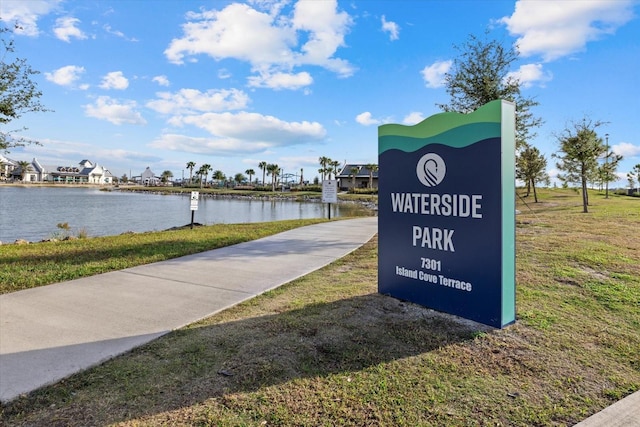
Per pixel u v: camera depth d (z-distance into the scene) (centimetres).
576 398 253
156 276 577
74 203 3869
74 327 364
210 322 379
